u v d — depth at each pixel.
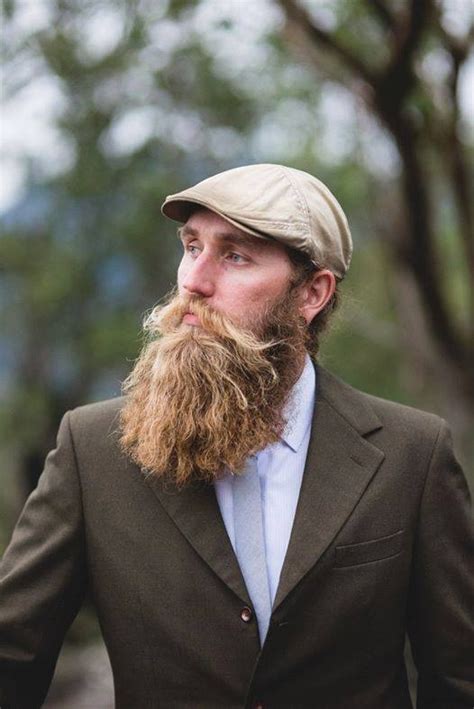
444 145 6.91
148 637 1.88
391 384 14.99
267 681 1.86
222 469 1.93
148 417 1.89
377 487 1.98
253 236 1.90
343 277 2.09
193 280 1.91
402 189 6.94
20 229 13.68
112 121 9.38
